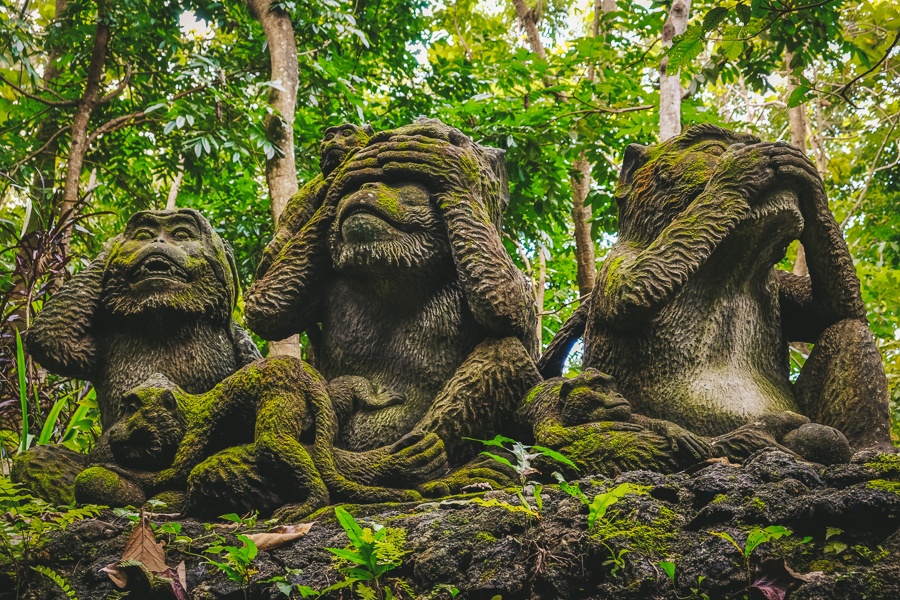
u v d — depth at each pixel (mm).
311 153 9594
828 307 3928
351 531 2734
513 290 3918
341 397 3900
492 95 9547
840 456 3238
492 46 11914
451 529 2900
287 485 3479
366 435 3848
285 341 7008
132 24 9484
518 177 8969
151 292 4066
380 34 10336
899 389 7617
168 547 3088
